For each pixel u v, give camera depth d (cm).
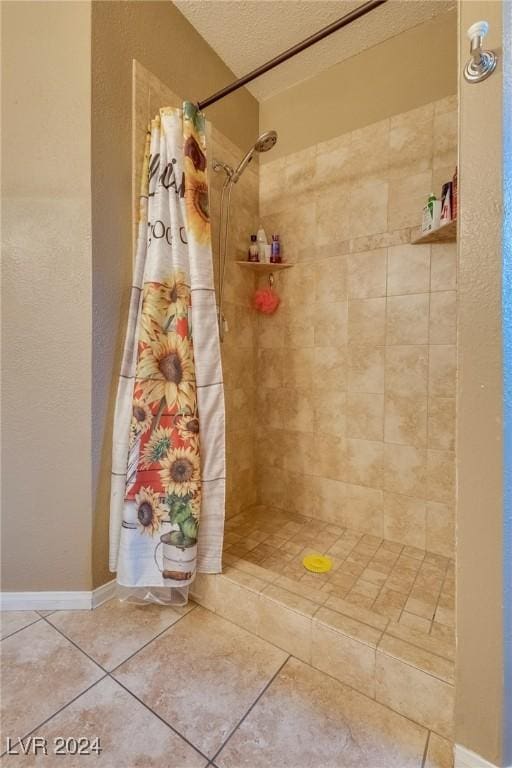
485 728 74
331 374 181
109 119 123
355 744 83
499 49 69
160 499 123
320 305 183
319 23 153
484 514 74
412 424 160
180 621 121
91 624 119
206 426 126
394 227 161
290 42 163
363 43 163
